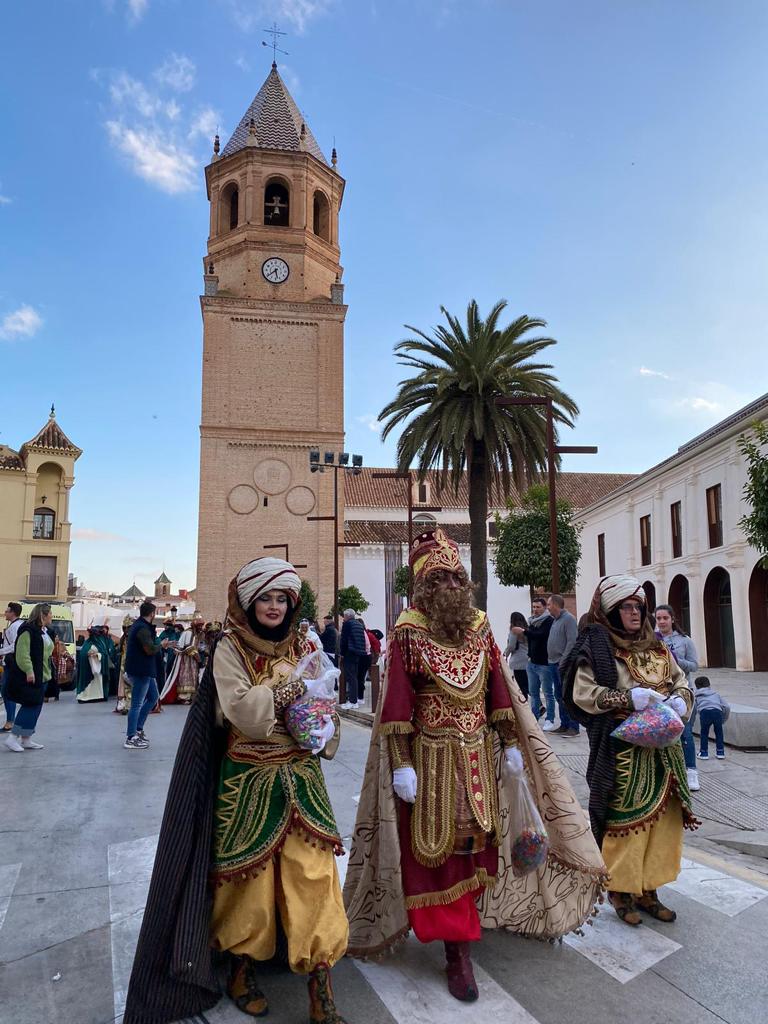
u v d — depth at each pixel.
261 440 36.69
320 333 37.94
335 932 2.93
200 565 35.25
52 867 4.65
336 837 3.11
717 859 5.11
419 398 21.22
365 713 13.21
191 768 3.02
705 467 25.14
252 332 37.53
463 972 3.20
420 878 3.25
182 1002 2.88
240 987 3.05
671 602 28.17
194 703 3.10
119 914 3.95
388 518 45.69
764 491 12.02
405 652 3.40
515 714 3.64
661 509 28.98
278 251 38.25
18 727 8.79
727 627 24.66
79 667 15.62
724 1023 2.97
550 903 3.58
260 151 38.38
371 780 3.54
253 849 2.97
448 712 3.35
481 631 3.54
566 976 3.36
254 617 3.20
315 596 35.25
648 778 3.96
